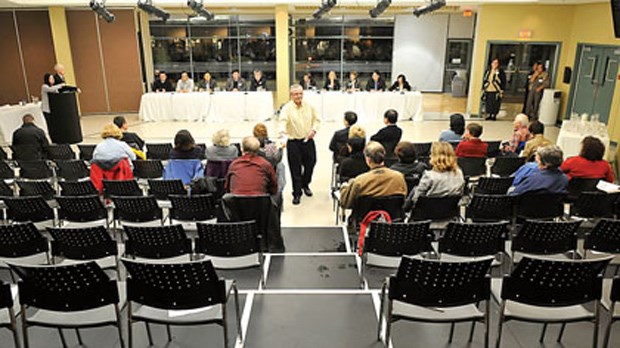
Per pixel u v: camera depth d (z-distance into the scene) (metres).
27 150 6.50
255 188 4.02
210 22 14.43
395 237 3.29
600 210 4.03
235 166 4.09
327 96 11.03
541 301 2.47
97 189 4.74
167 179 4.63
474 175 5.43
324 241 4.74
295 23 15.26
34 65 12.43
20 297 2.46
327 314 3.26
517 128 6.23
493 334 3.02
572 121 7.35
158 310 2.62
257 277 3.87
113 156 4.95
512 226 3.96
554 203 3.88
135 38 12.75
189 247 3.35
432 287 2.48
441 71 16.75
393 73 16.69
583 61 10.68
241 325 3.11
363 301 3.43
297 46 15.55
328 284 3.75
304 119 5.72
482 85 12.04
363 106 11.16
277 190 4.30
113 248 3.30
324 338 2.99
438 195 3.85
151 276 2.43
